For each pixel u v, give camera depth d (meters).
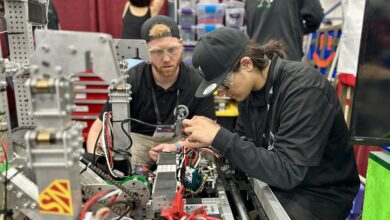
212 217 0.89
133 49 1.30
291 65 1.25
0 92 0.84
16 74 0.92
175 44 1.77
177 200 0.86
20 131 1.05
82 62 0.61
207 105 2.02
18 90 1.07
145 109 1.97
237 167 1.18
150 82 1.92
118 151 1.15
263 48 1.24
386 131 1.11
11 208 0.78
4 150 0.81
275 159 1.06
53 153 0.60
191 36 3.28
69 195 0.63
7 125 0.87
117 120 1.21
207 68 1.12
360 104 1.10
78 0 3.79
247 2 3.00
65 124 0.61
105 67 0.63
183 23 3.26
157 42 1.73
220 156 1.36
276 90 1.24
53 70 0.60
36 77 0.60
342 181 1.29
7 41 1.04
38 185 0.62
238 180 1.36
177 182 0.97
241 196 1.30
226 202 1.09
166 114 1.99
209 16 3.25
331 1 3.49
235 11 3.26
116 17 3.80
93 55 0.62
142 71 1.95
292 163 1.05
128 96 1.20
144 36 1.79
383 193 1.12
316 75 1.19
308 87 1.13
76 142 0.62
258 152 1.06
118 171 1.10
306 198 1.22
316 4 2.79
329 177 1.25
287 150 1.08
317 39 3.63
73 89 0.63
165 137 1.65
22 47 1.03
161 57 1.75
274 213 1.00
